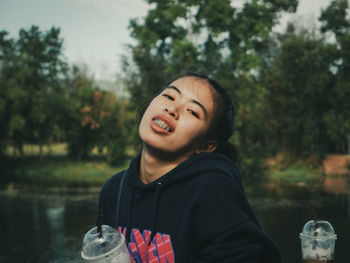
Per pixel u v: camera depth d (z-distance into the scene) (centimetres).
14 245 1039
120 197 115
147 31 2339
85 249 90
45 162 4059
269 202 1684
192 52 2180
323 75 2945
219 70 2381
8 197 2020
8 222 1377
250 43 2305
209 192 95
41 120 3850
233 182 99
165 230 99
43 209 1645
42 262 856
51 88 4291
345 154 3672
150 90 2802
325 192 2008
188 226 94
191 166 101
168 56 2434
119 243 91
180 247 95
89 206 1698
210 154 105
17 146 4350
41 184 2628
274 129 3384
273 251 94
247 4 2305
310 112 3184
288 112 3228
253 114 2908
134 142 3412
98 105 4175
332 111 2997
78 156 4325
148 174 109
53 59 4156
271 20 2312
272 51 3294
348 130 2956
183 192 99
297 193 1978
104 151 5622
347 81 2983
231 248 90
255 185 2352
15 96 3722
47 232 1197
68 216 1472
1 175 3297
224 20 2238
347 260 783
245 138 2583
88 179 2992
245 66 2267
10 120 3819
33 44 4100
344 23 3080
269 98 3241
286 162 3216
